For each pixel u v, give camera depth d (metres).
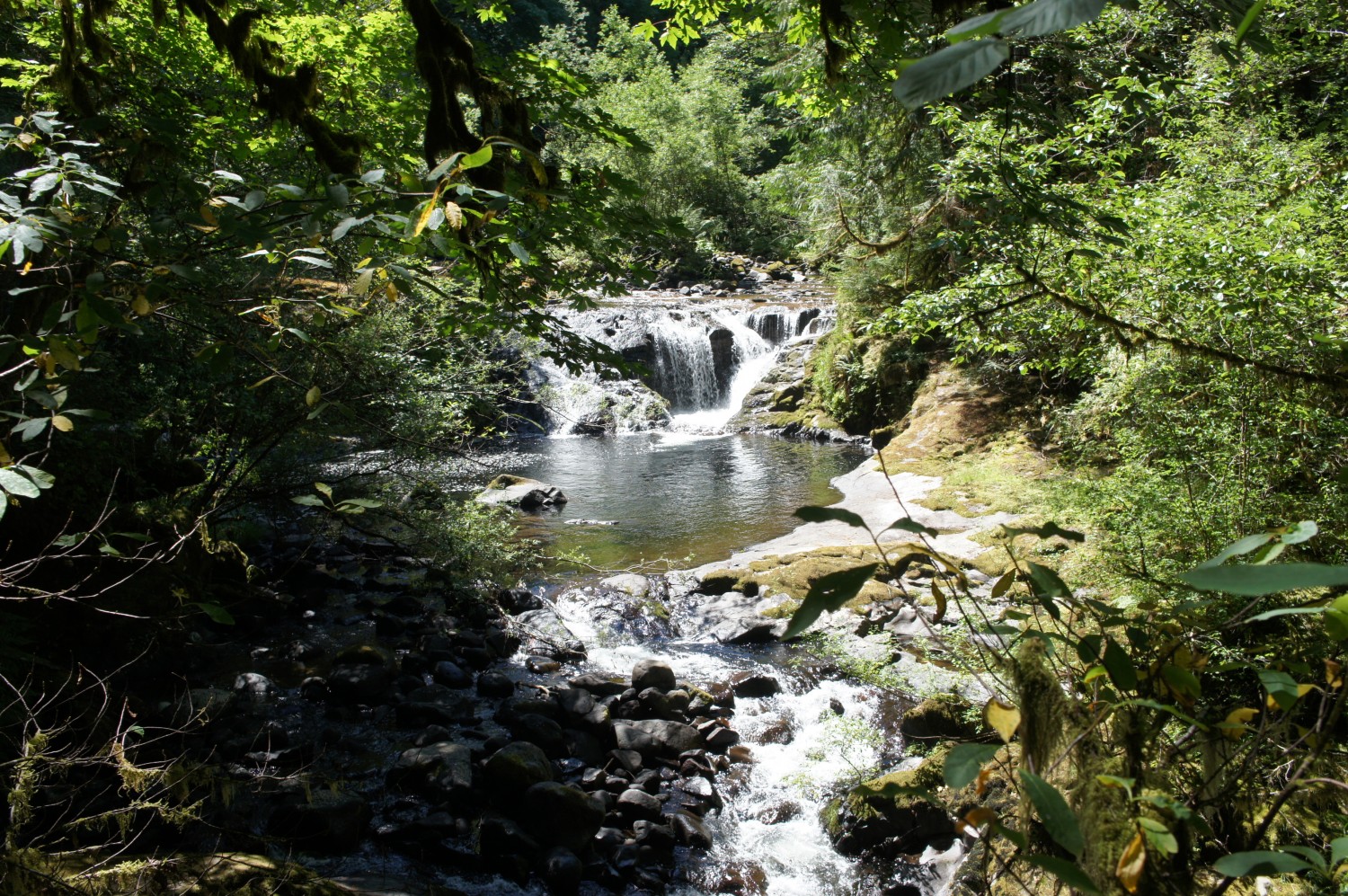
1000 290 4.23
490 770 4.59
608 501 11.40
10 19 5.10
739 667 6.34
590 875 4.14
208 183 2.46
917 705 5.27
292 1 5.04
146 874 3.03
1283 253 3.61
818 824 4.60
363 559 8.27
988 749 0.84
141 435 5.75
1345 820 2.23
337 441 7.02
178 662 5.47
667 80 27.70
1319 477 3.66
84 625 4.69
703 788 4.80
